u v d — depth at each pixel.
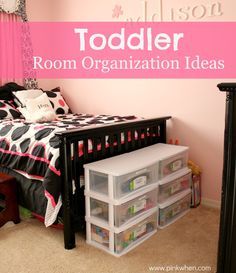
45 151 1.90
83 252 1.80
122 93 3.00
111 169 1.77
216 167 2.45
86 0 3.12
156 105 2.75
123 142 2.22
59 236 1.99
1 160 2.29
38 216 2.09
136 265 1.67
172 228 2.10
